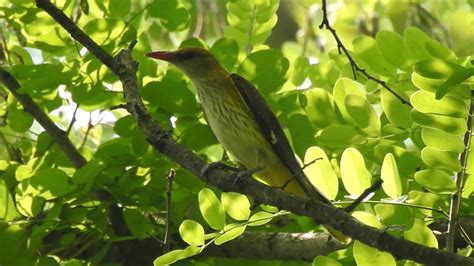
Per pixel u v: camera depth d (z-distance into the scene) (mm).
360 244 8547
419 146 9695
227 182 8977
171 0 11523
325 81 11688
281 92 11617
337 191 9203
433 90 8414
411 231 8672
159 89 10984
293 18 19625
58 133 11203
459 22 13719
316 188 9383
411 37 10328
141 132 10578
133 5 12789
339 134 9672
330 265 8938
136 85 9742
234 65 11773
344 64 11359
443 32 14344
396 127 9664
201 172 9133
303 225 10508
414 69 8445
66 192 10352
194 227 8945
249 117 11180
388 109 9703
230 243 10359
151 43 14070
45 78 10641
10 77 11312
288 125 10539
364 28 15164
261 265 10500
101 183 10586
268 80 11336
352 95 9680
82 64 11008
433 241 8633
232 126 11211
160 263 8859
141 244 10805
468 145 8492
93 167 10172
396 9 15055
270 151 11141
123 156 10641
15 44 12391
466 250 8875
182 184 10547
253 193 8781
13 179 11086
